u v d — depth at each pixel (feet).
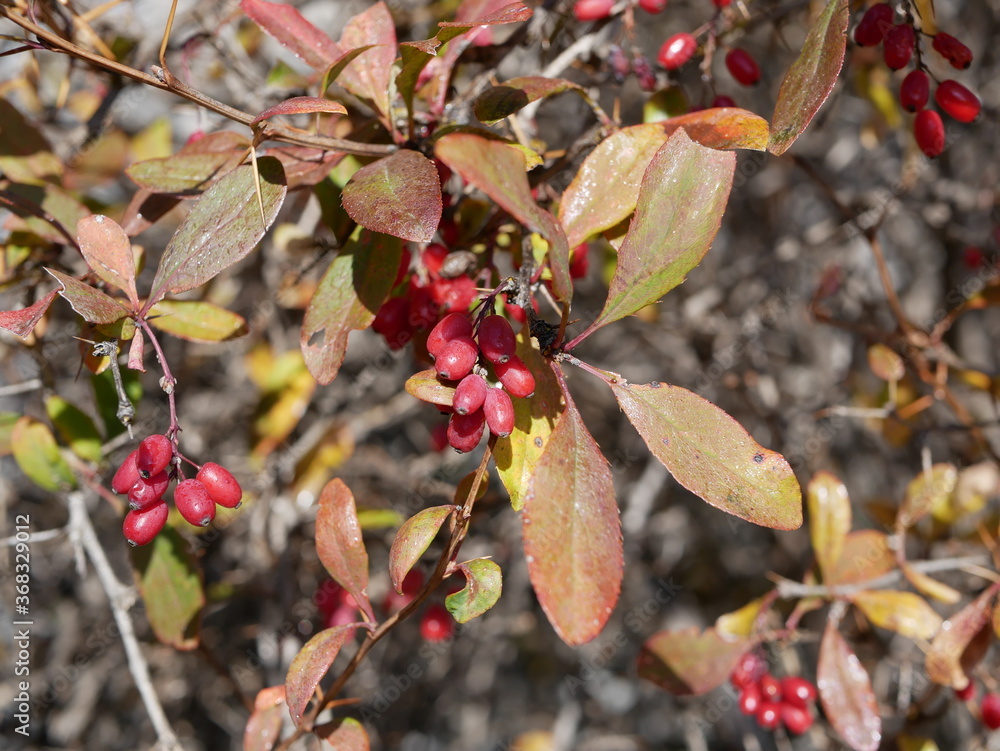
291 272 1.47
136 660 1.25
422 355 1.02
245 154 0.93
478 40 1.20
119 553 1.94
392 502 1.77
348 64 1.00
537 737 2.13
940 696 1.50
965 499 1.49
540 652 2.32
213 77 1.60
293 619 1.40
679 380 2.06
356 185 0.90
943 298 2.17
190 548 1.17
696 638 1.27
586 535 0.84
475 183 0.81
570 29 1.26
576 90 1.03
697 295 1.97
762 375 1.85
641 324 2.05
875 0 1.17
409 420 2.05
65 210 1.12
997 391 1.40
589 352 2.15
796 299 2.11
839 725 1.22
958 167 2.11
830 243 2.08
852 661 1.24
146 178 1.00
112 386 1.19
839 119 2.19
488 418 0.84
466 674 2.26
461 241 1.05
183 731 1.98
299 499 1.50
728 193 0.88
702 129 0.95
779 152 0.92
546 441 0.90
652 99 1.12
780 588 1.28
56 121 1.57
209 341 1.05
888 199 1.55
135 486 0.90
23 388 1.24
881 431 1.68
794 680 1.29
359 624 0.97
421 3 1.62
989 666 1.47
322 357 0.96
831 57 0.91
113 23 1.40
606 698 2.42
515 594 2.07
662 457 0.88
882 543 1.29
